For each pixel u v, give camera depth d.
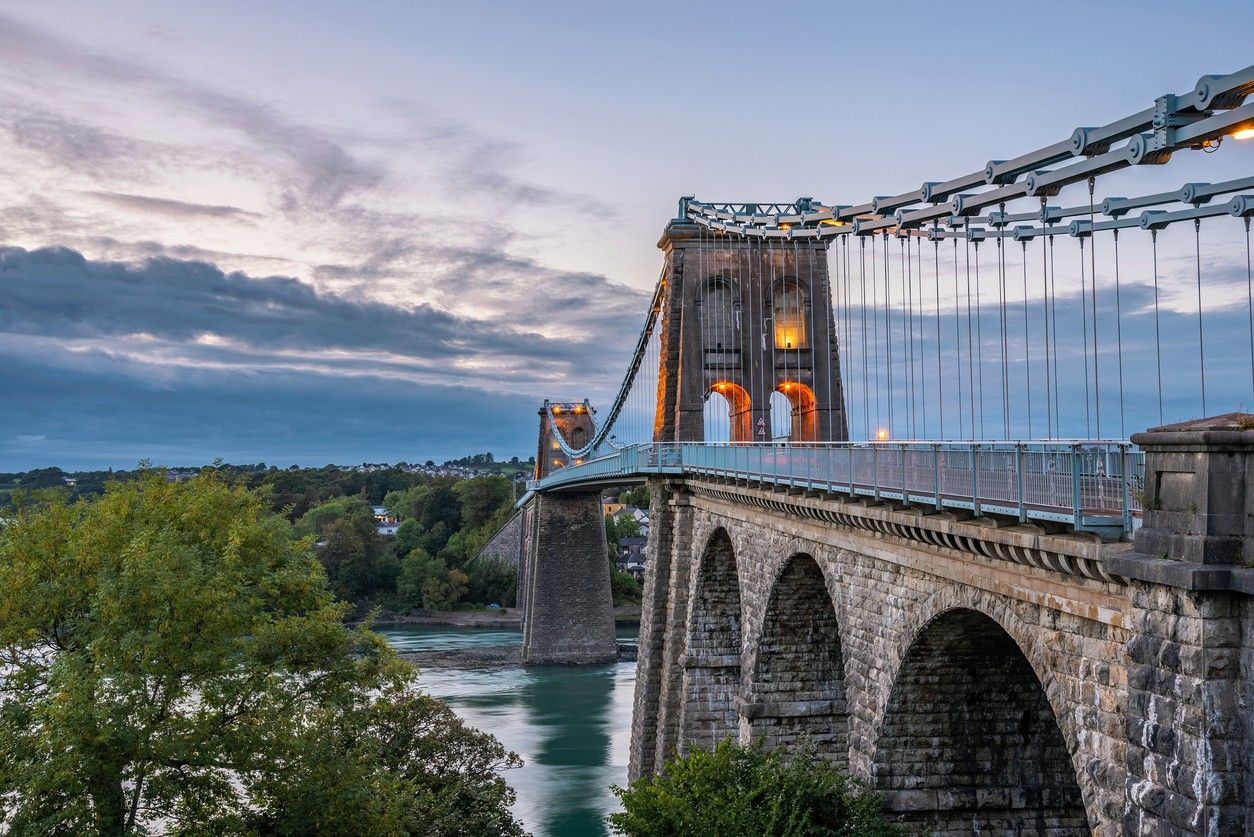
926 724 29.30
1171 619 16.00
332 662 31.58
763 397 66.94
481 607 170.75
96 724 25.78
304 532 190.38
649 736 56.50
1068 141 23.41
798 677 41.84
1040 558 20.06
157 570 28.42
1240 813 14.90
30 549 31.00
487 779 45.94
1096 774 19.08
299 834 28.72
